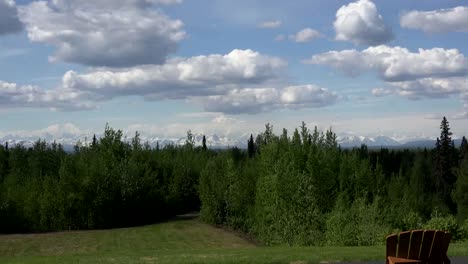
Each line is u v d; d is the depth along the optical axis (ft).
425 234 28.78
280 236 120.26
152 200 211.82
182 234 167.32
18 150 287.28
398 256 29.04
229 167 183.52
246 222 168.86
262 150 156.15
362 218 98.89
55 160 279.08
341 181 182.19
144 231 175.94
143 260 51.13
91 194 189.06
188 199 244.83
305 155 165.99
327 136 200.23
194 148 305.53
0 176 255.50
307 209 118.62
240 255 54.60
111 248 139.95
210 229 177.78
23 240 154.30
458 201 270.87
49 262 53.26
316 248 65.77
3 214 178.70
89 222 187.83
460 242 83.61
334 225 100.58
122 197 199.62
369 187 183.83
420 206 220.02
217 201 186.39
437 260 29.25
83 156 217.56
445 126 341.00
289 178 125.29
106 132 224.74
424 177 358.84
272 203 128.88
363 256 51.31
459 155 365.40
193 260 50.01
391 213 105.09
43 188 187.93
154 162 247.29
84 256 60.75
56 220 184.85
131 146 245.04
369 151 433.07
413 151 443.73
